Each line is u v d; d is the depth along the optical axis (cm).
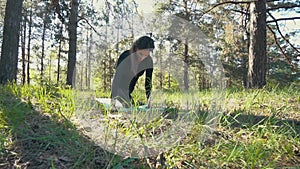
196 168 248
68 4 1714
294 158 279
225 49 1627
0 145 264
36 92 479
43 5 1997
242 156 261
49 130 296
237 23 1477
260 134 311
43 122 328
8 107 365
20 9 943
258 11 965
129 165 244
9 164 244
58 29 2298
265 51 965
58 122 324
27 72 3042
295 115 411
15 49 932
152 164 249
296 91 562
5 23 930
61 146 270
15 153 259
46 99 438
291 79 2750
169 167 244
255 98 507
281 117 399
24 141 279
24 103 396
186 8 1516
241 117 387
